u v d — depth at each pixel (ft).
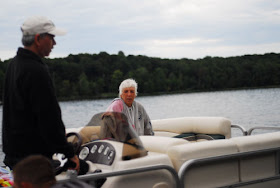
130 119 12.52
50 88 7.09
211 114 98.07
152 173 8.45
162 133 16.38
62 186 6.53
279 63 262.06
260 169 9.99
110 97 240.12
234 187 9.45
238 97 177.47
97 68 248.73
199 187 8.95
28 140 7.14
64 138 7.25
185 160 8.77
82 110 138.62
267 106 105.40
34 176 4.85
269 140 10.11
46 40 7.47
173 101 183.21
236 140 9.81
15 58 7.34
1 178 8.61
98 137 9.28
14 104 7.15
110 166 8.50
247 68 270.67
